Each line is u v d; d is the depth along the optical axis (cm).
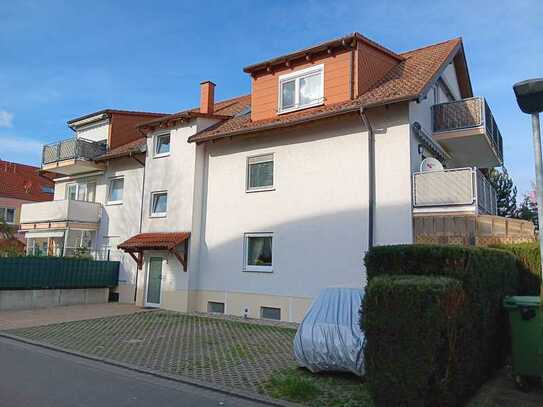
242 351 1048
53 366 901
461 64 1858
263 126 1575
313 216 1496
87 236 2358
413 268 679
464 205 1248
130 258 2103
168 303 1825
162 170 1955
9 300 1806
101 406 645
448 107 1518
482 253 739
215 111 2131
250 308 1617
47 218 2331
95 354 1014
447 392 574
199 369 880
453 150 1653
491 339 780
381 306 578
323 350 800
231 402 690
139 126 2017
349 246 1405
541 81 578
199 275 1794
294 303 1505
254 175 1692
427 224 1291
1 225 3088
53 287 1942
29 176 4722
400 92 1359
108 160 2256
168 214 1898
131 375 847
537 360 719
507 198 3042
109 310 1806
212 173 1809
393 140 1363
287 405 670
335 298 877
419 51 1788
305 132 1547
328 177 1476
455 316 595
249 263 1666
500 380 780
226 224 1734
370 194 1376
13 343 1163
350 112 1391
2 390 707
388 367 566
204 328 1379
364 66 1547
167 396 712
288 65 1672
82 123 2572
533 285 1102
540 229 586
